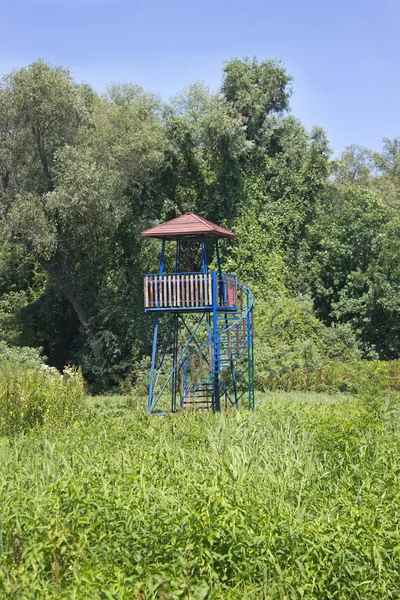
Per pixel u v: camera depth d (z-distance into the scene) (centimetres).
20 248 3822
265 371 3388
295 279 4309
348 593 704
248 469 1012
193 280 2484
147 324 3878
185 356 2970
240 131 4191
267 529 765
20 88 3506
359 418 1305
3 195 3644
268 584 694
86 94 4134
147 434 1477
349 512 833
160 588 655
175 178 4241
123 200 3788
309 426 1395
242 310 2739
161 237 2562
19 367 2228
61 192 3478
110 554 728
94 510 818
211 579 682
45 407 1878
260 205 4341
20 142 3619
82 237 3691
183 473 978
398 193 5966
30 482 967
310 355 3575
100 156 3747
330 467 1066
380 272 4141
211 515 781
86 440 1417
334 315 4203
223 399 2878
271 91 4512
